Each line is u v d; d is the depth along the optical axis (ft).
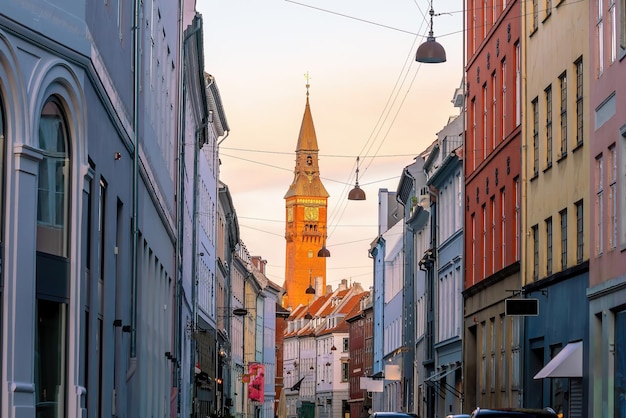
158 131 95.96
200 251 189.67
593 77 95.91
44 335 51.11
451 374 166.09
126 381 72.33
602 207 93.04
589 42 97.35
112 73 63.46
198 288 185.06
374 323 307.78
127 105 70.85
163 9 99.09
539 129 113.80
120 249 70.38
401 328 245.24
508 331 126.72
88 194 57.52
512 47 127.03
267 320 426.10
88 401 57.67
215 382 223.10
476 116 147.23
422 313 209.05
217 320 235.20
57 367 52.37
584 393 96.53
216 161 229.66
